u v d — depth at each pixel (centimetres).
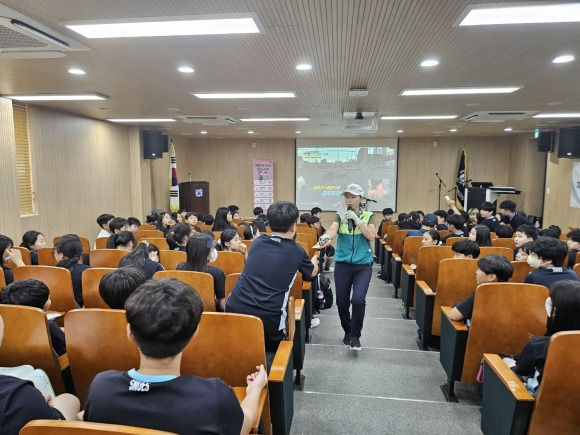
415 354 340
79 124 716
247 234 482
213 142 1240
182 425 98
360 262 343
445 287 324
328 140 1198
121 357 172
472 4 239
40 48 320
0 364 178
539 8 243
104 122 798
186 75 418
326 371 307
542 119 756
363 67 387
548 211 941
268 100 566
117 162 850
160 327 99
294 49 328
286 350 198
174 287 106
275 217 208
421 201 1191
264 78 433
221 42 310
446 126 883
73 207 702
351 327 348
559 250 261
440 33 290
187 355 173
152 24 272
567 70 395
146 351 102
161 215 662
